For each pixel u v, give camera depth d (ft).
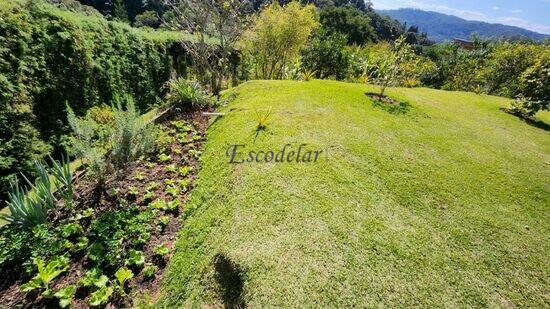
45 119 24.17
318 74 51.72
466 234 12.01
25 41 23.59
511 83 50.47
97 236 12.06
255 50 47.57
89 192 14.53
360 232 11.35
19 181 20.54
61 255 11.03
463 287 9.71
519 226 12.87
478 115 28.27
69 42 27.68
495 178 16.44
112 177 15.39
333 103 24.59
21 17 23.73
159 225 12.65
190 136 20.72
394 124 22.06
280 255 10.18
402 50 27.02
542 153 20.74
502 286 9.93
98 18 34.04
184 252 11.23
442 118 25.31
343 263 10.03
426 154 18.04
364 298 9.01
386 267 10.05
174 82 27.43
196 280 9.93
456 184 15.34
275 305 8.71
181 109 24.48
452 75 58.90
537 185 16.24
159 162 17.34
